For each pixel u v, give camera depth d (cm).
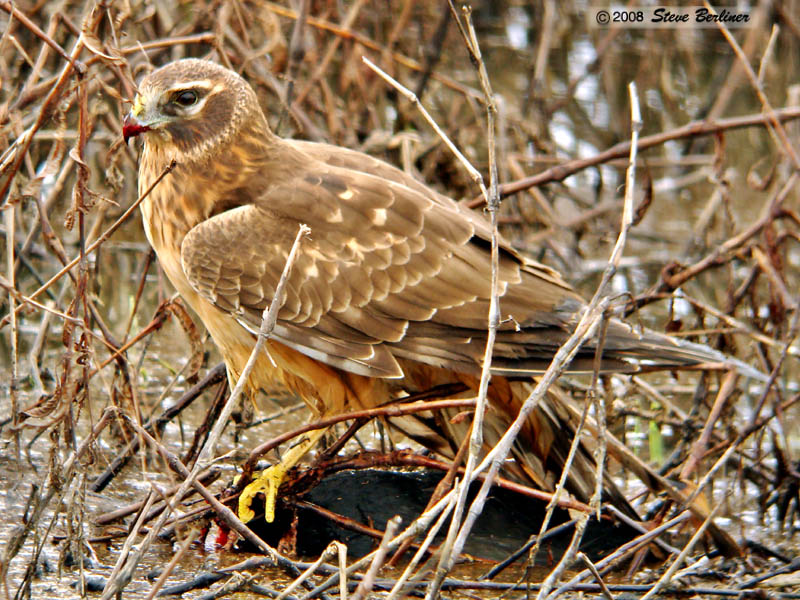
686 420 1090
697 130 1227
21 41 1387
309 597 762
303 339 946
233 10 1359
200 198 987
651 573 904
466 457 986
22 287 1338
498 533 948
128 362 991
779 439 1123
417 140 1416
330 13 1552
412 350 937
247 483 916
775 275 1150
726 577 893
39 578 839
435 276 941
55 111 983
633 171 794
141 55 1321
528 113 1728
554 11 1984
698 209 1738
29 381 1188
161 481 1023
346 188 968
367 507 954
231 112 980
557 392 955
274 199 968
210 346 1322
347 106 1519
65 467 838
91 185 1456
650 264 1557
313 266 947
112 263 1476
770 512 1052
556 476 981
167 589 818
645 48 2080
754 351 1161
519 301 932
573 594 848
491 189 763
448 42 1920
